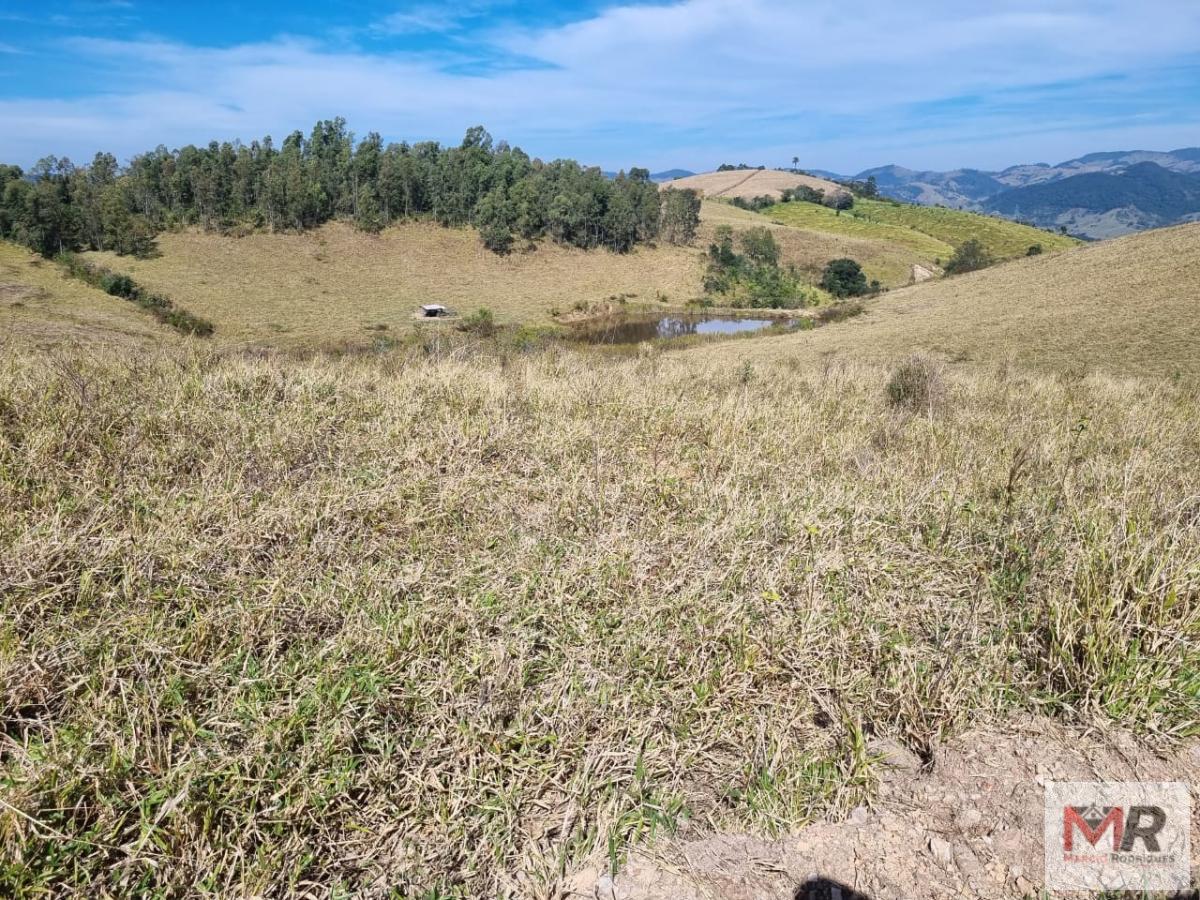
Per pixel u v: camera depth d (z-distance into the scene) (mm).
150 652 2215
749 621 2582
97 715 1947
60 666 2121
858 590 2959
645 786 1958
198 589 2590
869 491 3953
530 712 2123
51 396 4215
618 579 2852
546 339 14281
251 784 1792
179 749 1888
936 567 3191
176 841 1630
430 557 2977
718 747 2139
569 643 2461
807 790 1996
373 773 1881
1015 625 2725
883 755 2121
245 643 2311
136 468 3539
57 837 1590
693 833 1873
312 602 2551
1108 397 8891
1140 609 2531
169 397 4594
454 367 6375
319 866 1683
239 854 1622
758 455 4582
